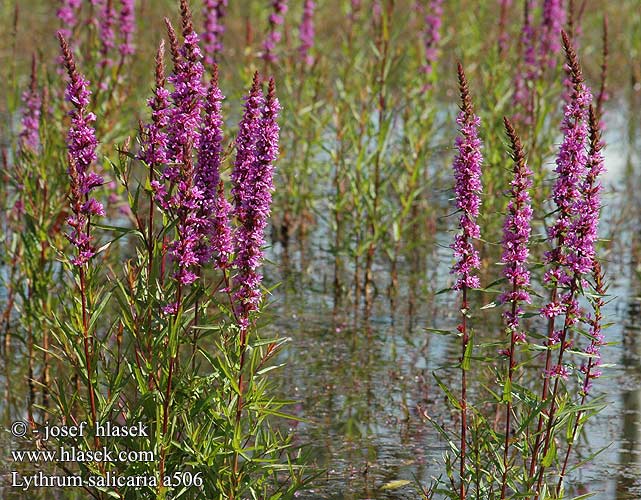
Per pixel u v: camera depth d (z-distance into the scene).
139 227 7.62
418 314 13.82
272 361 12.20
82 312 7.74
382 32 15.54
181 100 7.37
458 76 7.36
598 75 24.95
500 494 8.05
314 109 17.14
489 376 11.73
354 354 12.49
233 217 7.83
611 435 10.45
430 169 19.30
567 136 7.20
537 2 23.22
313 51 19.41
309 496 9.13
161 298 7.65
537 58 16.02
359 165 14.85
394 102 15.88
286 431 10.45
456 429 10.58
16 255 12.59
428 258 15.84
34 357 11.66
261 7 26.42
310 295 14.43
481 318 13.67
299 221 16.94
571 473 9.63
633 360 12.35
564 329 7.43
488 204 15.54
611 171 19.88
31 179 12.20
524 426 7.40
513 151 7.29
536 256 14.81
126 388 9.86
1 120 19.14
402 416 10.89
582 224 7.21
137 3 26.11
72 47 15.06
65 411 8.20
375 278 15.09
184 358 11.43
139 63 18.84
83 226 7.64
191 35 7.38
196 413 7.55
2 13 26.92
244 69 16.89
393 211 15.03
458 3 24.72
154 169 7.55
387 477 9.55
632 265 15.53
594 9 28.61
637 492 9.28
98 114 14.48
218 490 7.70
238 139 7.52
